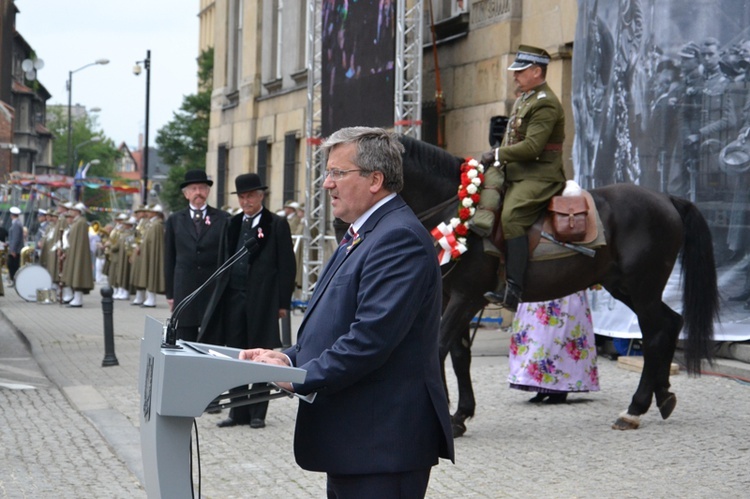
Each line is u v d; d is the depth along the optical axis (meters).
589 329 10.68
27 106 104.56
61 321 21.91
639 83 13.40
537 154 8.89
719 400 10.80
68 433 9.71
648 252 9.42
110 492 7.52
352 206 4.30
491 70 19.17
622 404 10.66
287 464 8.31
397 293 4.07
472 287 9.02
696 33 12.78
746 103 12.48
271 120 31.66
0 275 27.89
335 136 4.34
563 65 17.12
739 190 12.50
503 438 9.09
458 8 21.03
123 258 30.45
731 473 7.73
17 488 7.60
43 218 43.34
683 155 12.91
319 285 4.46
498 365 13.54
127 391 12.26
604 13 14.13
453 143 20.75
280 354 4.21
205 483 7.70
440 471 7.91
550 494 7.21
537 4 17.81
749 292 12.43
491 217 8.84
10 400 11.65
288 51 30.39
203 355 3.88
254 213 10.12
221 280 10.05
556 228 9.02
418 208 9.02
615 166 13.88
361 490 4.17
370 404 4.15
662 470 7.85
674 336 9.54
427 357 4.23
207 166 38.84
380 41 19.56
